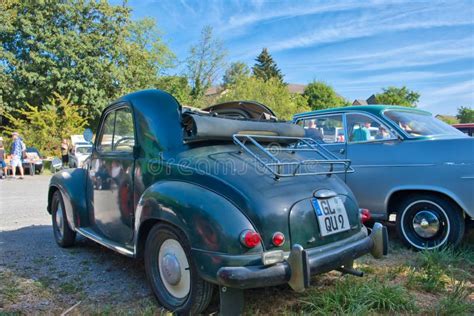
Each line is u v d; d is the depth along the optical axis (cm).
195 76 4031
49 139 2109
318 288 347
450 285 367
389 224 600
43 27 2602
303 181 315
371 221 530
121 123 395
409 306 312
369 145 514
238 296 274
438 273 369
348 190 350
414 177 468
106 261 439
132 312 303
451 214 448
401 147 486
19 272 399
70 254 466
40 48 2536
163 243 313
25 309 312
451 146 448
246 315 301
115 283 371
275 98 3425
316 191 311
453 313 304
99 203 424
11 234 575
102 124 434
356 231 338
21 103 2552
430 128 512
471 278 383
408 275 384
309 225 293
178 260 299
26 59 2612
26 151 1716
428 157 460
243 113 452
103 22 2723
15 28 2561
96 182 430
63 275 392
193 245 273
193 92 4050
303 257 261
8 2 2494
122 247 370
